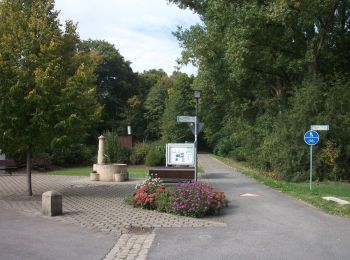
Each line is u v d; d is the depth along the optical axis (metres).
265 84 34.75
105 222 11.75
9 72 15.75
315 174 26.09
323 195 18.27
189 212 12.93
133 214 13.11
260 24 25.98
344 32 29.89
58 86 16.41
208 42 28.83
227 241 9.71
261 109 35.91
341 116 25.95
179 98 76.62
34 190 20.00
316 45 28.02
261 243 9.52
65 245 9.10
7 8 16.84
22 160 34.41
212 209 13.34
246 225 11.69
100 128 78.12
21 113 16.05
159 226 11.36
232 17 25.77
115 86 83.69
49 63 16.02
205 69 32.12
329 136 26.20
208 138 65.12
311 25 27.19
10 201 15.79
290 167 26.66
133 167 38.72
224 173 31.86
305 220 12.52
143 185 15.51
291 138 26.84
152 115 88.69
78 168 37.56
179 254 8.52
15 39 16.14
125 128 80.12
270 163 29.97
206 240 9.80
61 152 37.41
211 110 53.50
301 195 18.20
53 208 12.61
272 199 17.20
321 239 9.95
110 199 16.86
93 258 8.13
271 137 28.94
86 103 16.98
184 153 22.05
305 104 26.45
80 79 16.48
